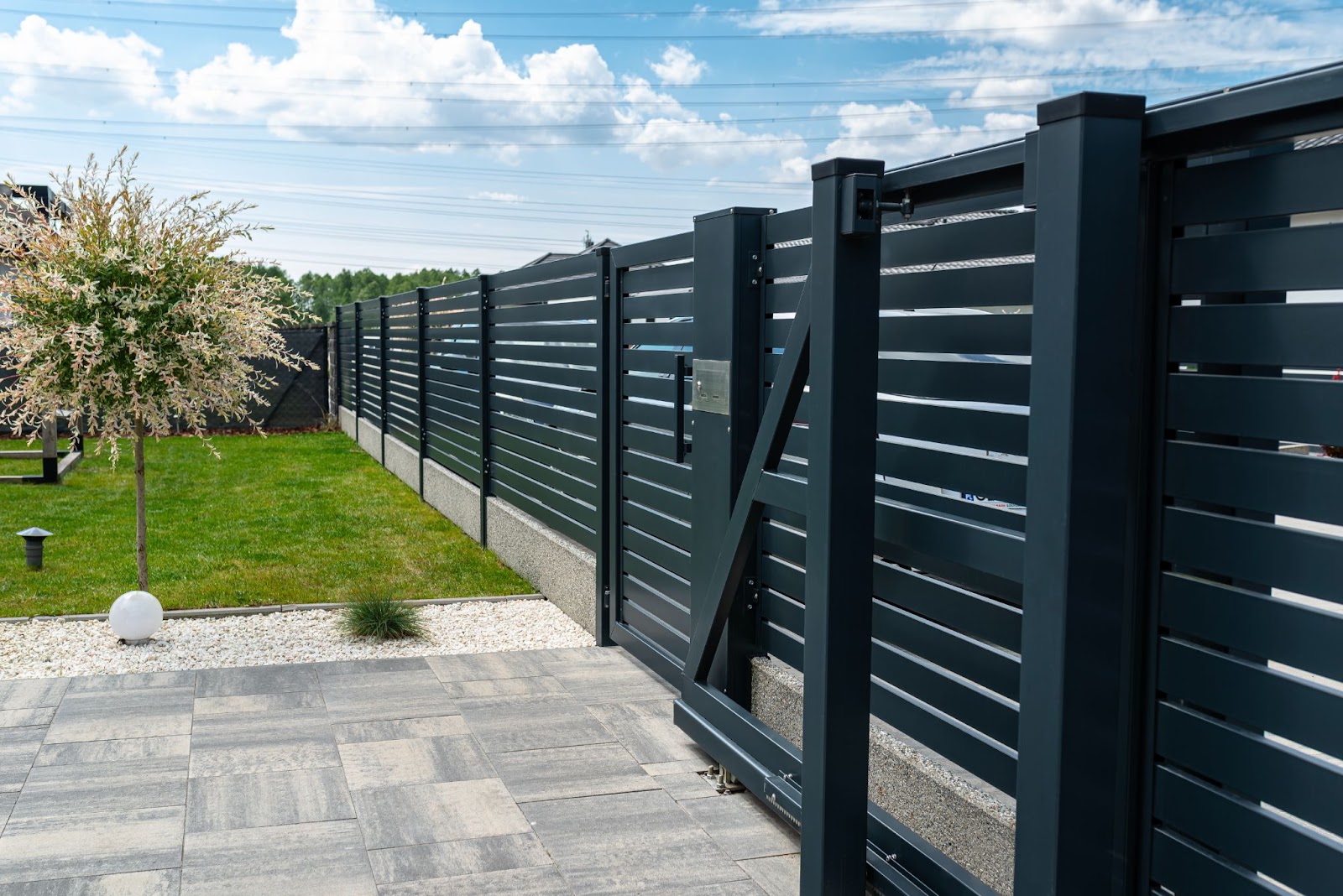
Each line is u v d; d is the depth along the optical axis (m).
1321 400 1.89
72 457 13.70
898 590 3.29
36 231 5.60
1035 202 2.26
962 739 3.00
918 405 3.09
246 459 14.76
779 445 3.58
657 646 5.27
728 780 4.07
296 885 3.25
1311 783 1.93
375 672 5.41
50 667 5.39
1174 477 2.21
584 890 3.25
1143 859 2.34
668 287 4.99
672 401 4.97
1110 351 2.11
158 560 8.06
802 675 4.10
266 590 7.19
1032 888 2.25
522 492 7.99
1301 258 1.92
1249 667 2.05
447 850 3.50
